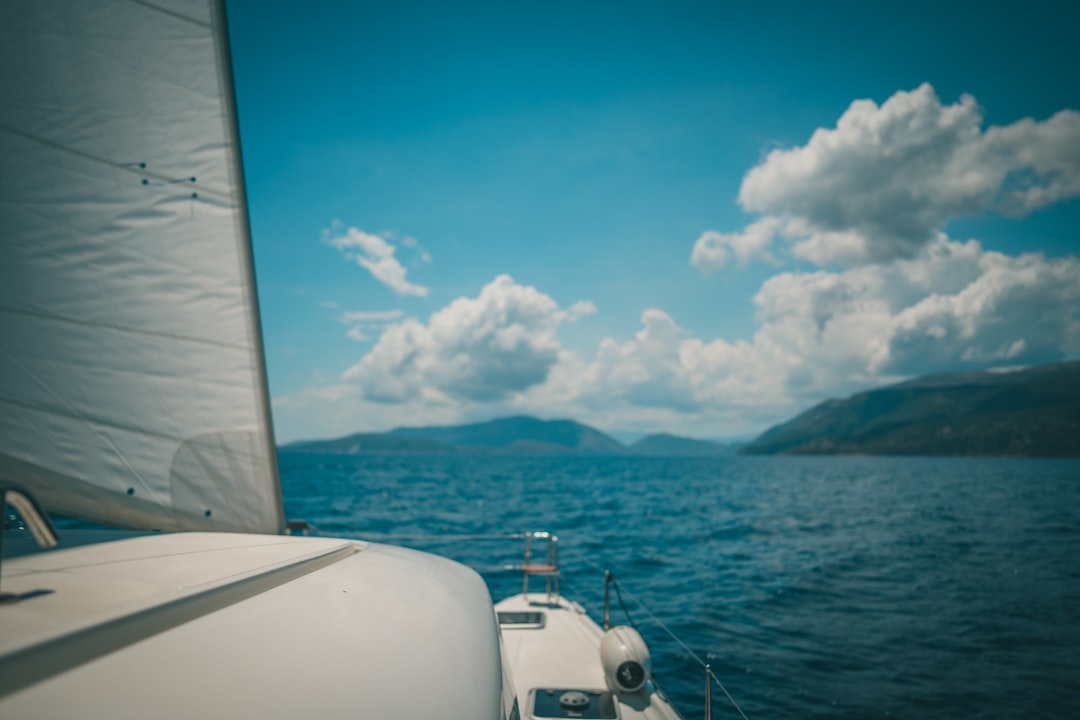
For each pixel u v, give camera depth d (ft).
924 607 36.63
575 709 11.15
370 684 4.92
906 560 53.36
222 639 4.90
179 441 8.71
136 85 8.59
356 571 7.48
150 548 7.13
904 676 25.40
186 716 3.93
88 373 8.20
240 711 4.14
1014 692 24.02
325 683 4.74
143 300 8.54
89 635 4.28
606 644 12.92
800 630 31.45
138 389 8.48
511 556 53.67
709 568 49.29
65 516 8.11
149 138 8.65
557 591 20.65
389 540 61.41
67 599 4.91
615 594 39.27
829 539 67.51
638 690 12.53
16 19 7.97
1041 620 33.88
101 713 3.71
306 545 8.20
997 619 33.99
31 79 8.04
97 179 8.35
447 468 345.92
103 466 8.25
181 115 8.83
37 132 8.04
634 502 120.78
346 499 110.42
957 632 31.42
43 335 7.99
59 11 8.18
